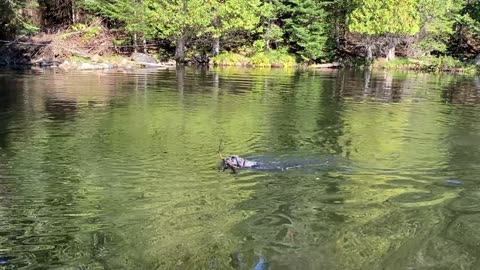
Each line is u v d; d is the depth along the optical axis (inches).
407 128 498.3
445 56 1552.7
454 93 829.2
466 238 226.4
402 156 381.7
